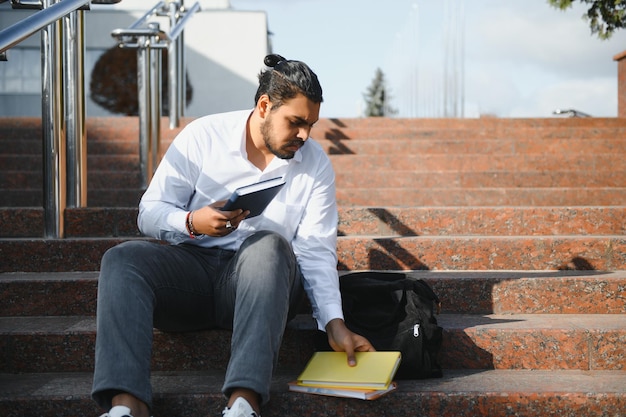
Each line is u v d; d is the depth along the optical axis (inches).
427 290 93.9
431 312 91.0
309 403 83.0
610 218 135.0
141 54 169.9
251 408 72.7
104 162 212.8
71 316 106.9
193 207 92.4
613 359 94.9
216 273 89.5
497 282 108.2
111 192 181.2
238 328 76.9
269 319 77.0
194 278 87.3
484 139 232.5
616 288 107.4
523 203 169.2
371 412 83.0
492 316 106.2
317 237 91.8
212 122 92.4
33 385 88.3
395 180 187.9
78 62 136.3
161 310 84.8
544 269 121.3
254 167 91.0
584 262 121.1
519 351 95.5
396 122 251.3
